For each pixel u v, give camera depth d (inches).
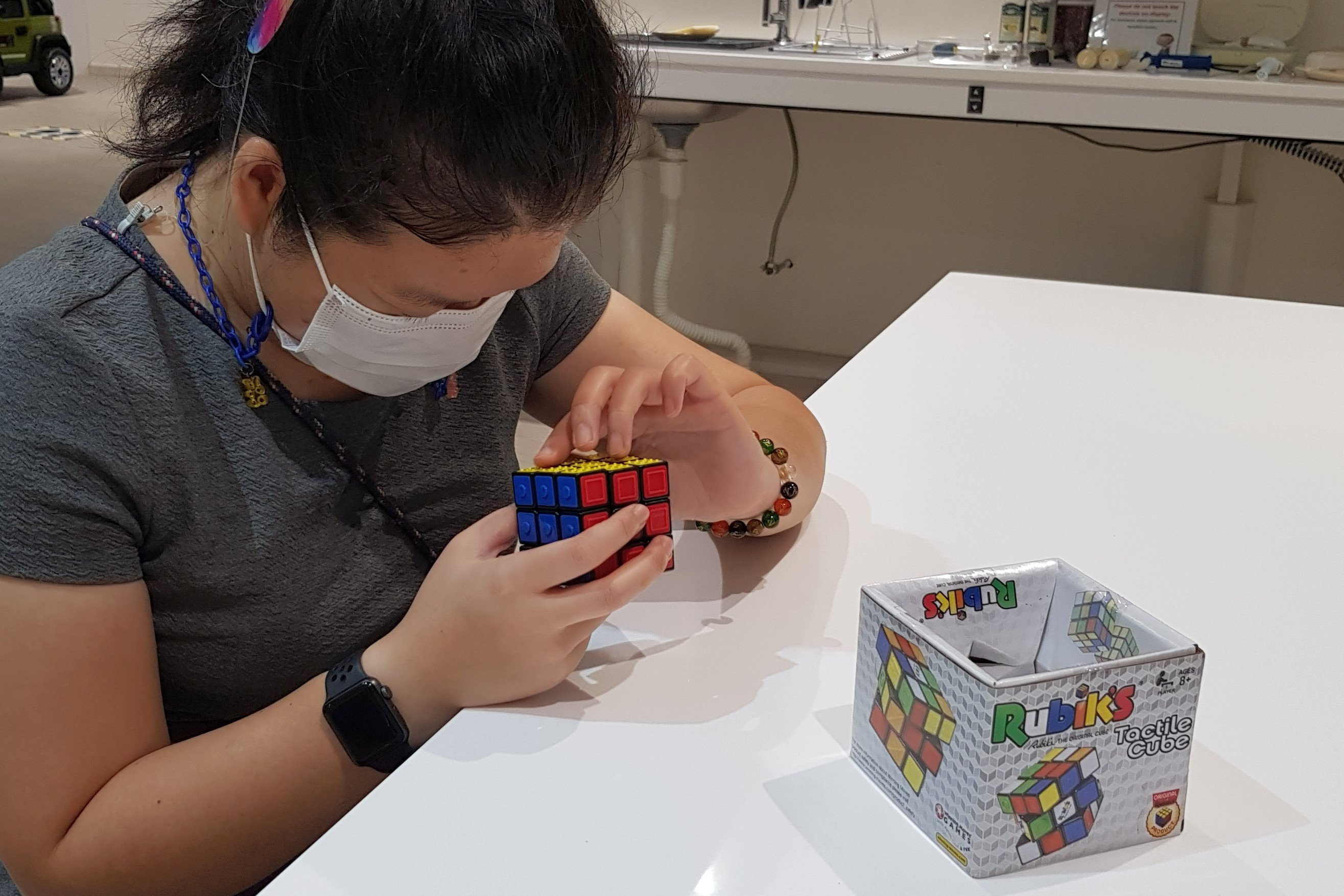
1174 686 21.4
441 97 23.3
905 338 54.9
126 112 32.9
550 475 27.0
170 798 27.4
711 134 140.3
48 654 27.1
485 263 26.5
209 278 30.3
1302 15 113.2
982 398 47.3
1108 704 21.1
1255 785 24.2
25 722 26.9
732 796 23.9
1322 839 22.7
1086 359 52.2
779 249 143.2
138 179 32.2
